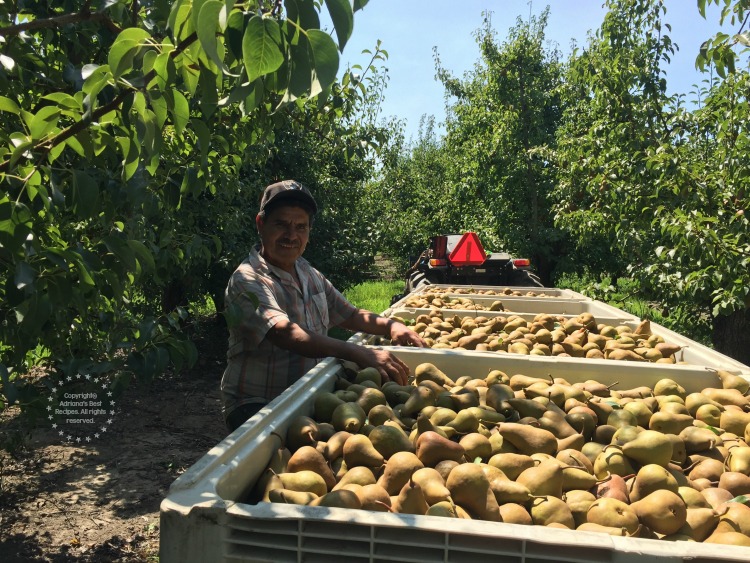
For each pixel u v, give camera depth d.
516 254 15.76
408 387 2.44
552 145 16.16
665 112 7.81
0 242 1.75
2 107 1.62
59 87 2.67
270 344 2.72
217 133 3.60
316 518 1.20
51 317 2.50
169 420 6.20
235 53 1.23
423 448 1.74
